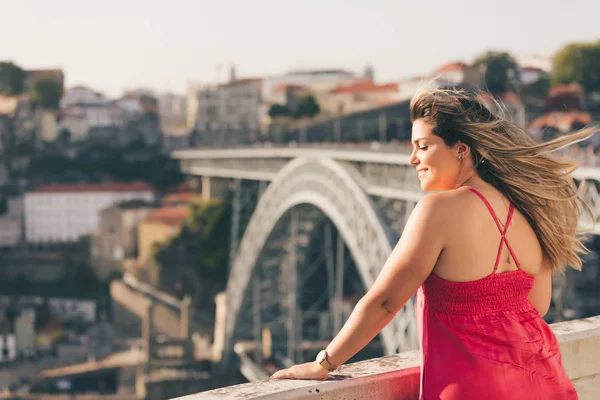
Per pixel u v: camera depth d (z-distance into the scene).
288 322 68.56
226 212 118.62
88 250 152.50
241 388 3.10
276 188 59.50
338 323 63.78
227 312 72.06
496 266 3.00
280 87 175.50
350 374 3.27
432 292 3.06
